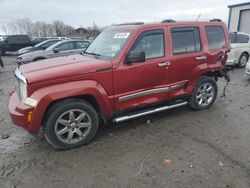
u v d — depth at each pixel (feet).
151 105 14.48
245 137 13.16
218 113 16.71
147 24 13.60
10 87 25.75
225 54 17.25
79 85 11.40
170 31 14.30
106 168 10.45
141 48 13.19
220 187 9.15
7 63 48.83
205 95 17.13
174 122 15.19
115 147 12.19
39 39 75.51
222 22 17.28
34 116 10.73
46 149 12.12
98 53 14.17
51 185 9.45
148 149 11.95
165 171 10.16
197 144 12.38
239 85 25.03
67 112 11.58
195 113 16.71
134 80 13.08
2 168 10.55
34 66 12.21
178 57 14.57
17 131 14.20
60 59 13.64
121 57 12.51
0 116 16.58
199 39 15.75
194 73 15.67
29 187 9.36
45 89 10.85
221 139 12.93
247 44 35.81
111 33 14.76
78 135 12.15
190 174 9.93
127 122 15.19
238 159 10.99
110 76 12.24
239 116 16.20
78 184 9.48
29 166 10.68
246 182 9.40
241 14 67.00
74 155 11.53
